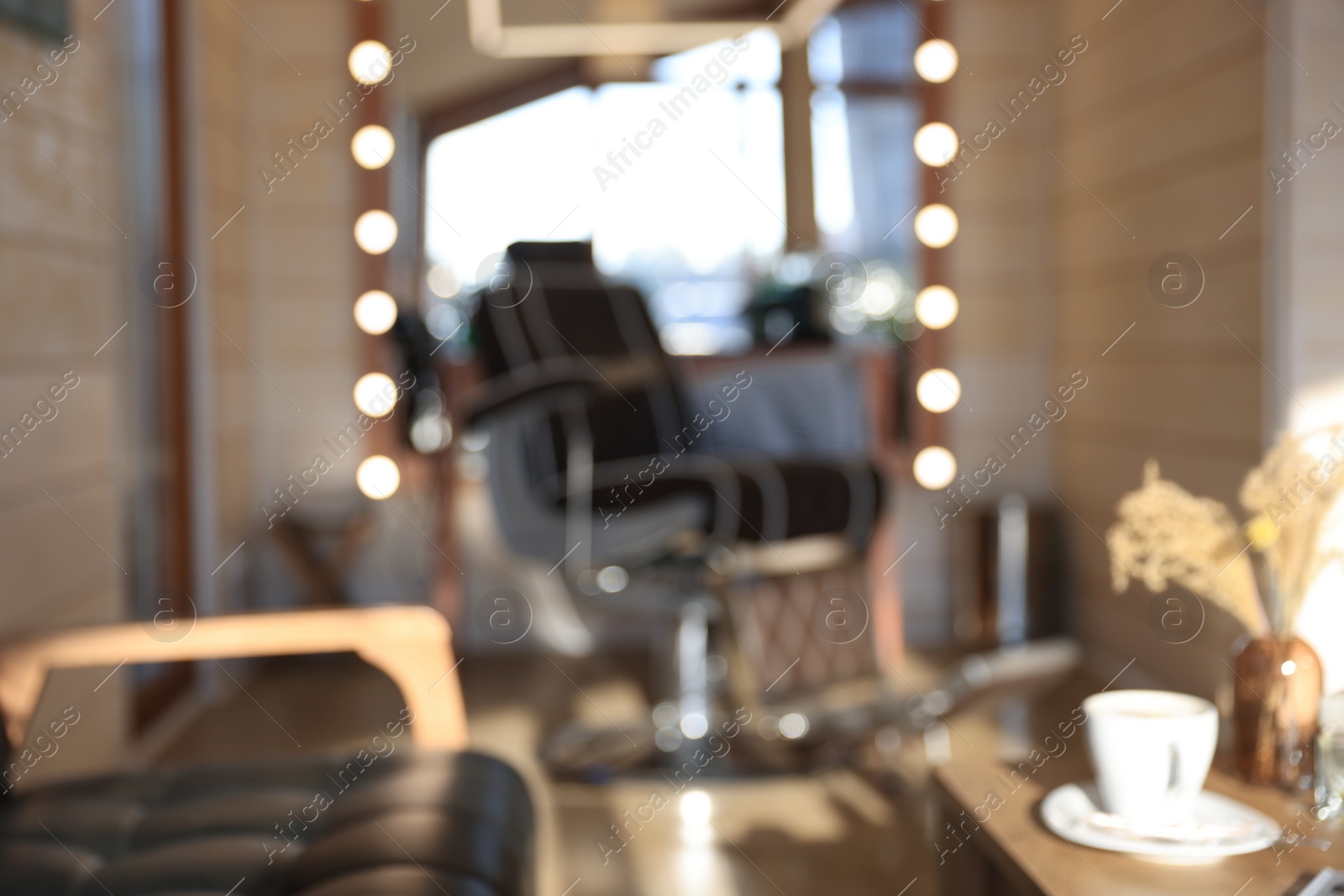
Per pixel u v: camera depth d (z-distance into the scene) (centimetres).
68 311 219
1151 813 118
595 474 263
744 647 263
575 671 365
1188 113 293
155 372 310
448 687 161
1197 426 291
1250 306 266
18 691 149
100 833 135
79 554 223
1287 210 252
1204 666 292
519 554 273
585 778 264
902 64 466
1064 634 379
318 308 390
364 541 378
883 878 210
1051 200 389
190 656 154
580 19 528
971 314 393
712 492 247
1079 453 368
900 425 437
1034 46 388
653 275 540
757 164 538
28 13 197
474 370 377
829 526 264
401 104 538
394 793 139
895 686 334
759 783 260
